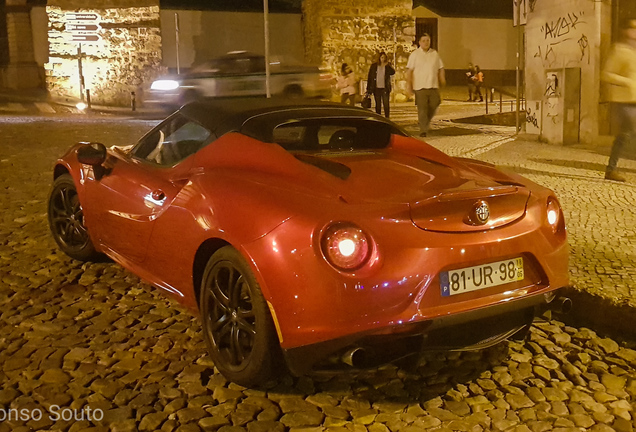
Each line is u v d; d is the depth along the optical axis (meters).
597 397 3.42
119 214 4.29
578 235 6.09
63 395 3.24
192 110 4.37
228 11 25.50
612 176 8.84
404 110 22.34
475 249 3.16
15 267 5.04
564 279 3.59
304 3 26.11
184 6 24.91
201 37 25.23
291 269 2.97
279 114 4.07
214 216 3.36
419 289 3.02
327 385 3.47
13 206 6.82
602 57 11.84
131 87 23.73
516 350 3.96
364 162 3.79
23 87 25.89
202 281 3.52
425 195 3.14
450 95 30.03
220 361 3.42
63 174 5.16
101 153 4.50
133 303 4.45
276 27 26.36
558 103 12.45
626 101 8.55
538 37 13.49
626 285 4.64
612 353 3.95
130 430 2.97
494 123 19.16
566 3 12.48
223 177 3.57
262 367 3.18
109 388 3.33
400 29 25.53
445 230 3.12
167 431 2.98
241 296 3.31
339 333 2.95
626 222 6.58
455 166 3.95
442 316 3.06
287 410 3.20
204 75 17.78
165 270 3.88
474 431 3.08
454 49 32.28
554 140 12.66
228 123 3.99
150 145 4.54
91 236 4.82
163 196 3.88
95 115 20.42
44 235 5.85
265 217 3.12
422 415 3.20
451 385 3.53
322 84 18.61
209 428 3.01
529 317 3.60
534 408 3.30
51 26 23.58
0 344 3.79
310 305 2.95
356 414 3.19
